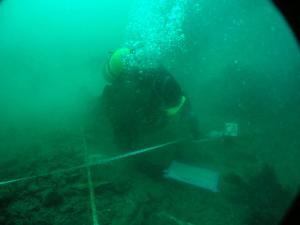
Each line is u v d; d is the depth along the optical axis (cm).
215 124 205
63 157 149
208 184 127
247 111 228
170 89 129
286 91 248
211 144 168
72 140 170
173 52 311
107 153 154
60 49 377
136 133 147
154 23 309
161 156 149
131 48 146
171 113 135
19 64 305
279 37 367
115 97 148
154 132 159
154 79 130
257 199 122
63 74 296
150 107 137
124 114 141
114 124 146
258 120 215
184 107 143
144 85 134
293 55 328
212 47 364
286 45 353
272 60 322
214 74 288
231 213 114
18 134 181
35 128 190
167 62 298
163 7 306
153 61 134
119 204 115
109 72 150
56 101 235
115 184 126
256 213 112
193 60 313
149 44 138
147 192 124
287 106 230
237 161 156
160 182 133
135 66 136
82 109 218
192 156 154
